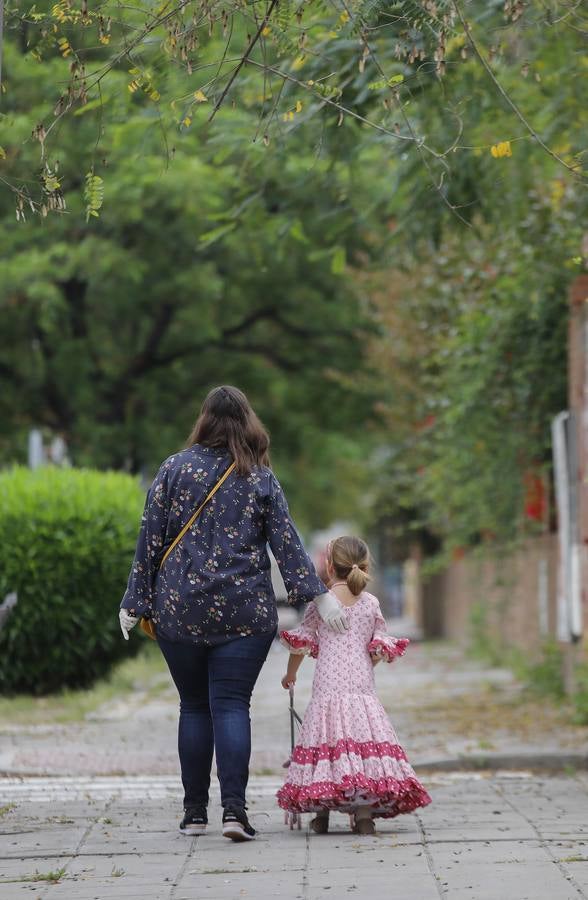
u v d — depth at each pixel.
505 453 27.83
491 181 20.03
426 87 17.08
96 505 26.66
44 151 11.59
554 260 22.94
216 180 32.94
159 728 21.19
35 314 40.75
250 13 11.95
